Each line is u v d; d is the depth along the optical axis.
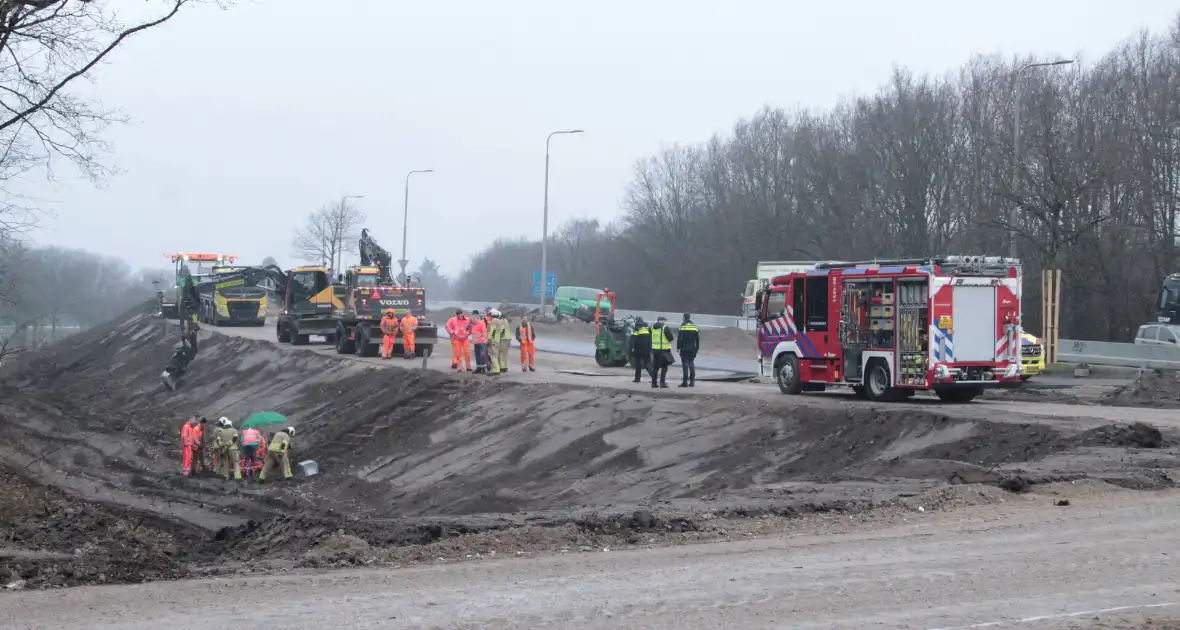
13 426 39.91
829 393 27.89
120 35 19.44
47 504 25.06
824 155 68.69
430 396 34.81
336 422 35.47
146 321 69.12
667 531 13.07
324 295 51.66
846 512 13.94
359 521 15.24
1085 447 18.31
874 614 8.73
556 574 10.59
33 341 37.00
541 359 43.78
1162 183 48.69
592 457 25.64
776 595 9.41
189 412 44.28
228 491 28.94
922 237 60.00
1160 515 13.07
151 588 10.31
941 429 20.83
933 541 11.83
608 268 96.50
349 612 9.03
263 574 11.30
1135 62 52.75
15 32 18.77
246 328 63.31
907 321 24.17
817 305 26.38
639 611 8.94
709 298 80.75
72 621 8.88
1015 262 24.23
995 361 23.98
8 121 19.20
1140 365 37.66
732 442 23.80
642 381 32.97
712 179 86.00
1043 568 10.33
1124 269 47.78
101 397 52.03
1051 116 45.84
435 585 10.14
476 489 25.92
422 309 45.12
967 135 59.66
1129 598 9.14
